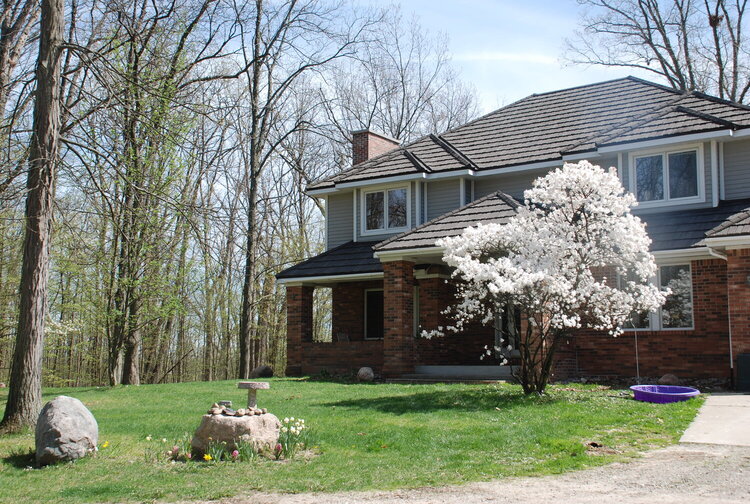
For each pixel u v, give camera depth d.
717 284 16.14
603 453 8.50
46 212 11.84
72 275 22.14
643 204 18.30
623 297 12.67
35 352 11.60
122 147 18.16
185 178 20.67
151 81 16.02
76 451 9.16
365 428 10.53
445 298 20.48
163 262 21.66
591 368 17.64
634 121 19.77
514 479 7.44
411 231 19.00
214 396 15.71
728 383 15.00
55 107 11.95
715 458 8.04
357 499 6.93
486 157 22.11
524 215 13.37
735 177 17.75
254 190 28.05
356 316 23.12
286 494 7.27
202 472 8.34
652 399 12.20
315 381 19.02
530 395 12.84
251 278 27.92
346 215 24.50
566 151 19.36
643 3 33.56
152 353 34.50
